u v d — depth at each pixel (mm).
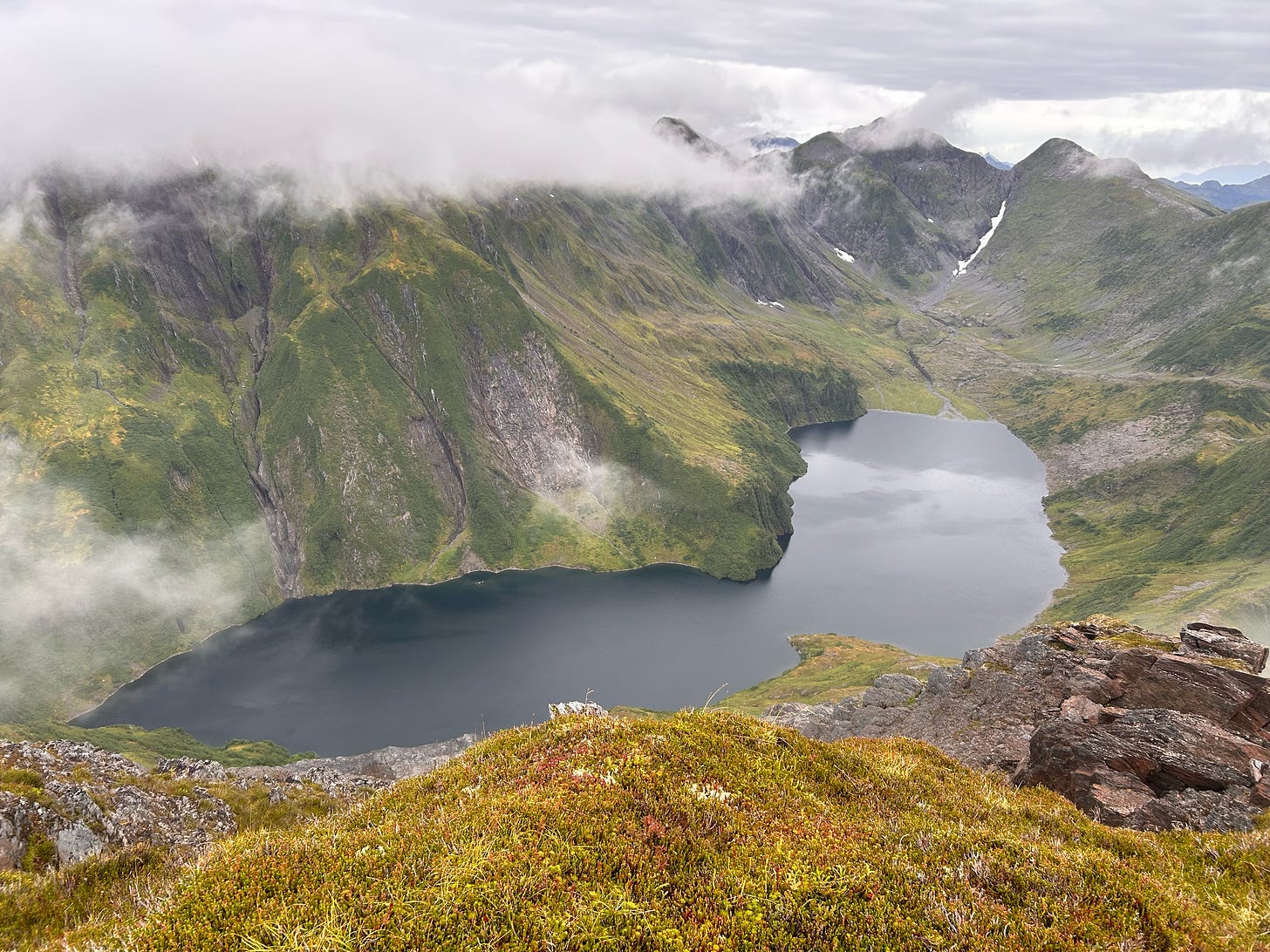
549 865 9797
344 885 9445
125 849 17016
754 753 16047
